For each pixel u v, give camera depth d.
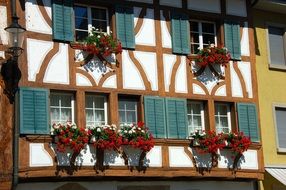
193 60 18.58
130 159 16.81
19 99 15.61
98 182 16.75
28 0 16.25
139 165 16.92
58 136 15.78
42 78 16.06
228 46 19.36
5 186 15.27
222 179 18.66
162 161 17.36
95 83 16.84
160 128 17.55
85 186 16.53
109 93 17.03
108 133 16.36
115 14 17.55
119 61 17.33
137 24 17.86
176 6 18.62
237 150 18.47
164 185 17.75
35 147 15.57
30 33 16.11
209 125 18.50
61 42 16.52
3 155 15.34
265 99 20.41
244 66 19.59
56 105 16.45
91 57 16.92
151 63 17.84
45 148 15.69
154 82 17.78
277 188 20.00
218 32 19.53
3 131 15.42
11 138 15.45
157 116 17.56
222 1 19.58
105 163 16.41
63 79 16.39
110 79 17.11
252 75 19.70
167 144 17.55
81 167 16.05
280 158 20.27
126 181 17.19
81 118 16.45
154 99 17.62
